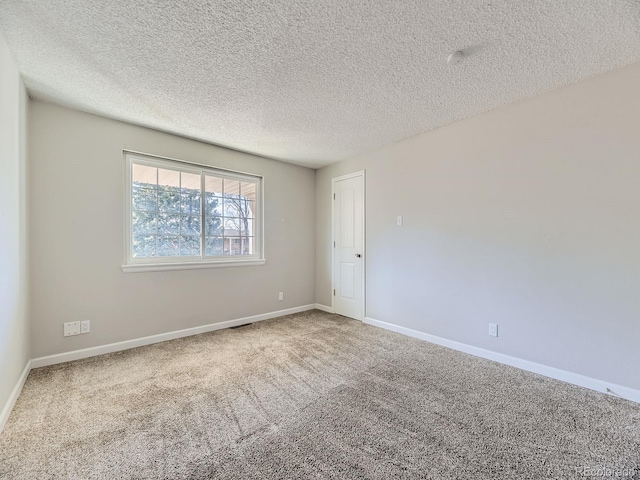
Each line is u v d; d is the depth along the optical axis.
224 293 3.60
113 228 2.79
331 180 4.37
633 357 1.96
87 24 1.57
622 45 1.76
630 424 1.71
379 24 1.58
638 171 1.94
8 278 1.79
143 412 1.82
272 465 1.40
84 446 1.52
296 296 4.40
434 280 3.09
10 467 1.38
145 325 2.99
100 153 2.72
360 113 2.69
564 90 2.23
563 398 1.99
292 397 2.00
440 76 2.09
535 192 2.38
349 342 3.09
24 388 2.09
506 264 2.56
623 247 2.00
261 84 2.19
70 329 2.57
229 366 2.49
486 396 2.01
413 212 3.28
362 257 3.89
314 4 1.44
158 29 1.61
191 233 3.37
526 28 1.62
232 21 1.55
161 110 2.60
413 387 2.14
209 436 1.60
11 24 1.57
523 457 1.45
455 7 1.46
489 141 2.65
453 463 1.41
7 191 1.76
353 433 1.63
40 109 2.43
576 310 2.19
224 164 3.61
